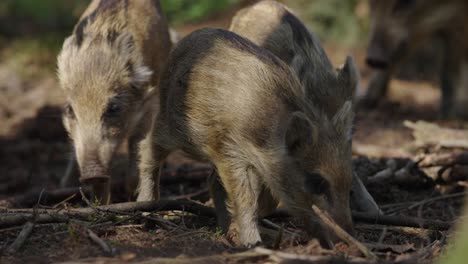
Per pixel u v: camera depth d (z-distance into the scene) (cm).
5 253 811
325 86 948
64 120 1264
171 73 1003
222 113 920
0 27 2330
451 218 1077
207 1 2055
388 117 1717
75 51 1259
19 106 1808
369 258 789
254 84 911
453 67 1747
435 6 1706
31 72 2062
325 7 2139
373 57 1684
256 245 859
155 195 1067
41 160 1496
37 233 877
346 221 833
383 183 1188
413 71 2184
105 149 1186
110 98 1219
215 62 946
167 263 759
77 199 1142
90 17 1302
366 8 2103
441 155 1220
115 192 1225
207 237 897
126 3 1312
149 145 1044
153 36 1321
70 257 796
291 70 923
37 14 2288
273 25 1153
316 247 806
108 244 830
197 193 1148
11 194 1315
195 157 995
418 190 1211
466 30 1720
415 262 777
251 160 906
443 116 1739
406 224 983
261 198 961
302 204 870
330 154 842
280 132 889
